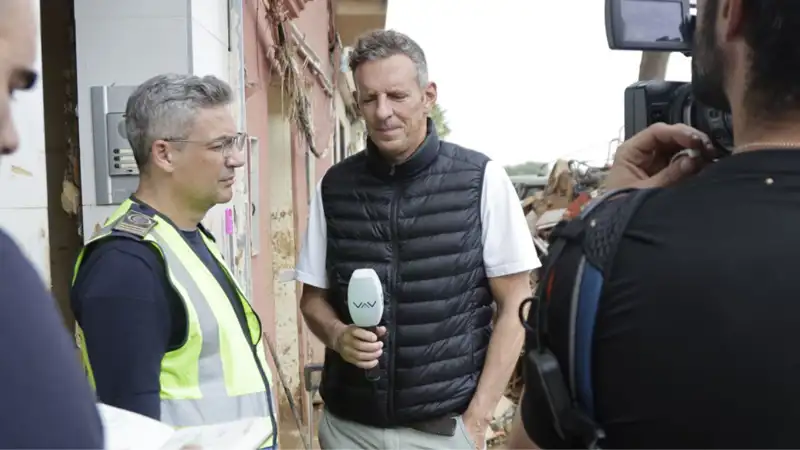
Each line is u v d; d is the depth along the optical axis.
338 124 12.19
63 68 2.80
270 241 5.40
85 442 0.76
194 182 1.82
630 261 0.87
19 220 1.67
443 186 2.16
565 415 0.91
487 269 2.20
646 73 5.13
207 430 1.41
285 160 5.87
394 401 2.11
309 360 6.25
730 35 0.88
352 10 11.19
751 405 0.78
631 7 1.20
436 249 2.12
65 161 2.83
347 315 2.22
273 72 5.24
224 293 1.80
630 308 0.85
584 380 0.90
